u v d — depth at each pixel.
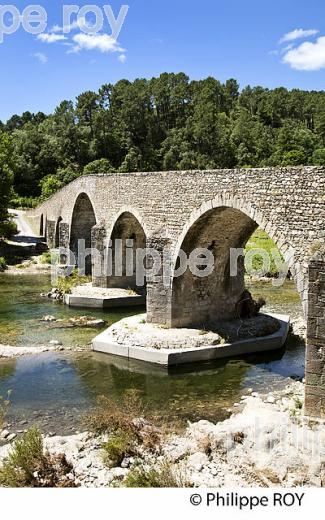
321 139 100.44
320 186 13.62
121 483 10.19
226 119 115.00
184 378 17.47
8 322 24.55
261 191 15.34
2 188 50.88
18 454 10.77
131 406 14.52
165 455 11.45
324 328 12.86
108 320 25.12
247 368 18.36
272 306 27.64
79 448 11.96
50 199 52.75
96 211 29.81
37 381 16.97
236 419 13.17
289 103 132.50
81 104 114.38
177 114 114.19
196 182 18.61
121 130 104.06
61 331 23.03
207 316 21.39
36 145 97.88
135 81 116.88
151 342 19.09
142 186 22.72
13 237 57.69
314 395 13.07
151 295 21.08
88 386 16.59
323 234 13.54
